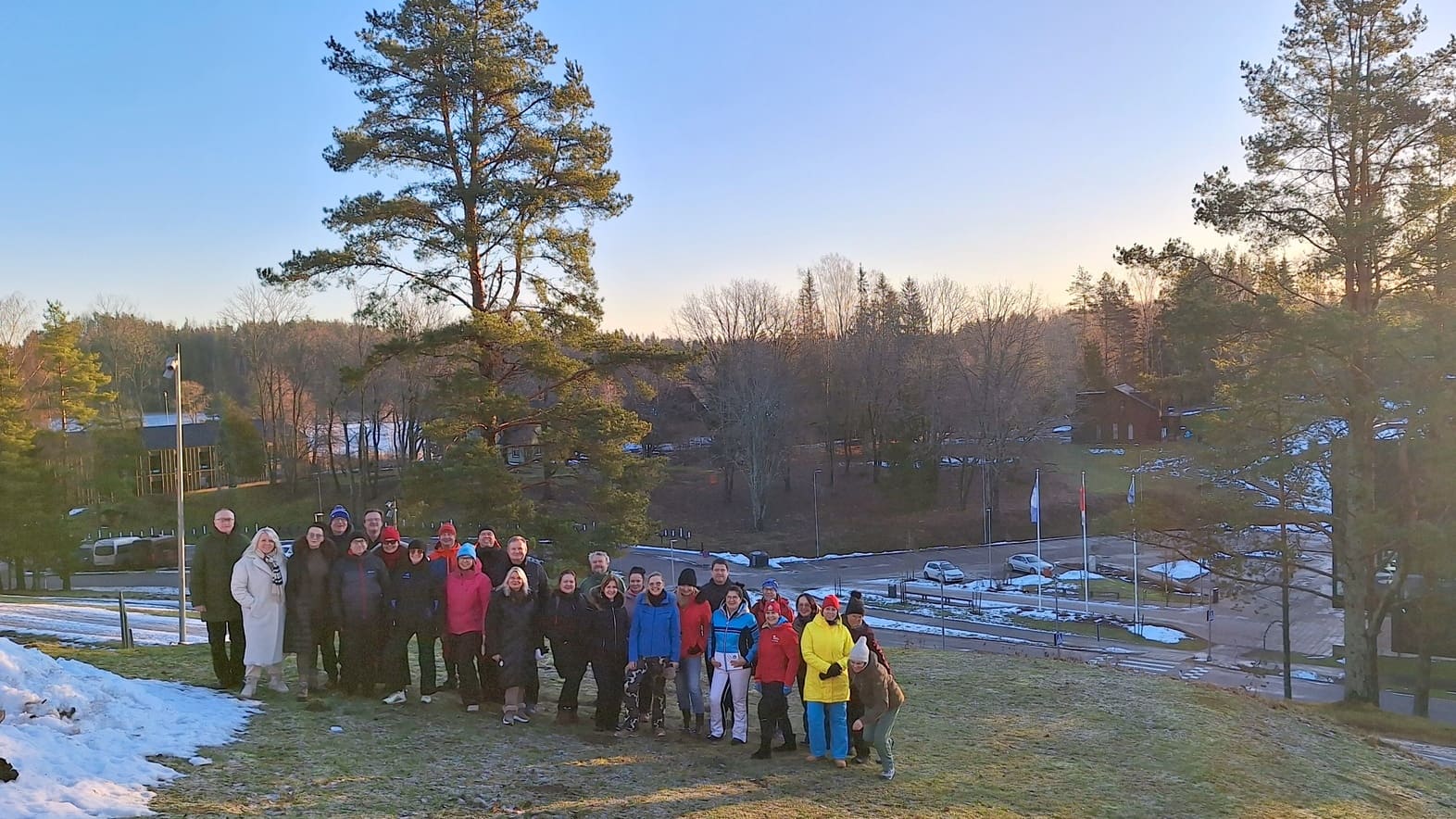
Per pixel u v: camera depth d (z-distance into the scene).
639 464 25.14
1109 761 11.14
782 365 70.94
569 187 24.09
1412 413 21.19
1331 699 29.61
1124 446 79.12
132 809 6.34
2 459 36.03
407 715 9.95
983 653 18.88
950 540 62.53
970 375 67.44
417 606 10.37
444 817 7.13
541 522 22.97
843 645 9.60
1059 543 61.97
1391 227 21.80
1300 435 24.45
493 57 22.73
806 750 10.30
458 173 23.12
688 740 10.30
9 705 7.53
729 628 10.34
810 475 73.81
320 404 61.56
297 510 58.41
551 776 8.48
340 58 22.69
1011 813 8.84
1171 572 51.47
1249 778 11.16
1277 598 46.88
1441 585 22.73
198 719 8.73
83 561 48.66
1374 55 23.03
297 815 6.74
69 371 40.59
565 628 10.45
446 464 22.56
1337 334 21.31
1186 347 24.53
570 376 24.61
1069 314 100.19
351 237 22.16
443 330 22.47
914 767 10.08
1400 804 11.57
